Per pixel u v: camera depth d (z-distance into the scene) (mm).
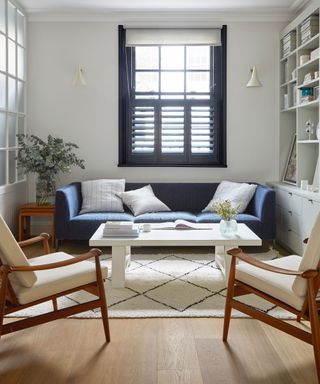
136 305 2914
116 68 5219
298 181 4539
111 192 4871
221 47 5215
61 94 5238
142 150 5332
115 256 3250
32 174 5309
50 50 5203
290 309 2086
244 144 5273
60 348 2324
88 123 5262
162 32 5160
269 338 2447
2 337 2451
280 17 5141
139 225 3773
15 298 2111
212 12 5098
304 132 4520
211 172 5305
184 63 5277
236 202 4598
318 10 3988
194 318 2730
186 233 3461
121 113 5277
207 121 5320
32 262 2504
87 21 5180
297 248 4199
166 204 5062
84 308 2332
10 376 2041
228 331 2523
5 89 4551
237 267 2404
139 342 2395
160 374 2059
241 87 5234
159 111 5305
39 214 4684
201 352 2281
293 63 4875
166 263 3965
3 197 4500
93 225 4336
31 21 5168
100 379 2016
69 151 5281
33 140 5031
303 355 2248
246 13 5117
